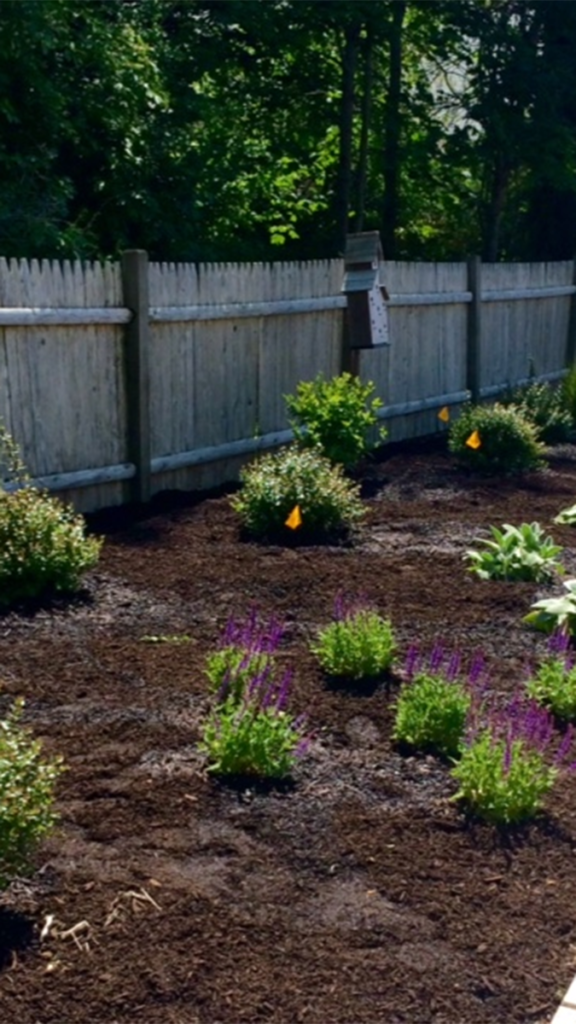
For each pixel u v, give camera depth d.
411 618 6.75
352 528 8.72
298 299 11.39
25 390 8.38
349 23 16.34
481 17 17.86
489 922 3.79
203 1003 3.28
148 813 4.32
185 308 9.80
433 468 11.46
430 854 4.18
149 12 14.10
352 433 10.43
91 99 12.21
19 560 6.61
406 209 20.52
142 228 13.37
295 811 4.41
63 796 4.39
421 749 5.01
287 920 3.71
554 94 18.19
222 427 10.51
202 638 6.25
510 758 4.46
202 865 4.00
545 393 14.50
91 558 6.95
